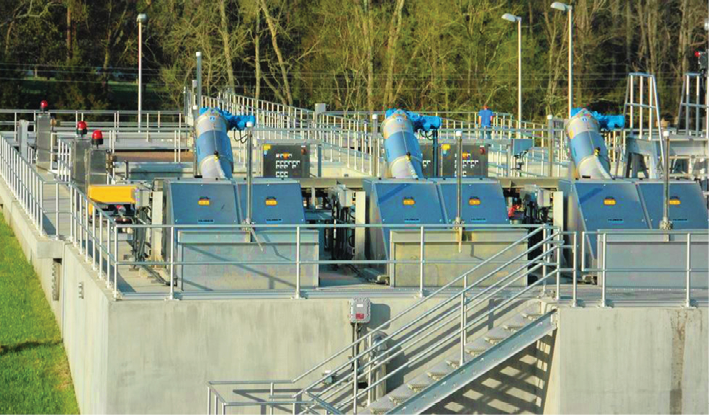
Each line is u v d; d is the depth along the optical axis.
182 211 43.28
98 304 40.25
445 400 39.84
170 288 39.09
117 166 67.25
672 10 141.50
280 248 40.50
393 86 124.00
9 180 70.50
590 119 53.38
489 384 39.91
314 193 51.31
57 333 52.47
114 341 38.09
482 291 40.09
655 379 38.66
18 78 132.00
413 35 126.38
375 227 42.81
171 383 38.41
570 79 86.31
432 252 41.53
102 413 38.88
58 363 49.12
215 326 38.59
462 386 37.91
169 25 134.38
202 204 43.62
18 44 134.50
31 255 63.59
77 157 58.34
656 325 38.59
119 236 51.69
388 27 126.88
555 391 38.53
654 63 134.12
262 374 38.81
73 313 47.31
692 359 38.78
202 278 40.16
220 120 52.41
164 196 44.88
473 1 124.44
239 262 40.22
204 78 128.00
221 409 38.12
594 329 38.38
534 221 49.34
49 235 51.56
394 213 44.56
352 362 38.47
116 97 139.12
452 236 41.47
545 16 132.62
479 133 83.56
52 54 135.62
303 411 37.44
